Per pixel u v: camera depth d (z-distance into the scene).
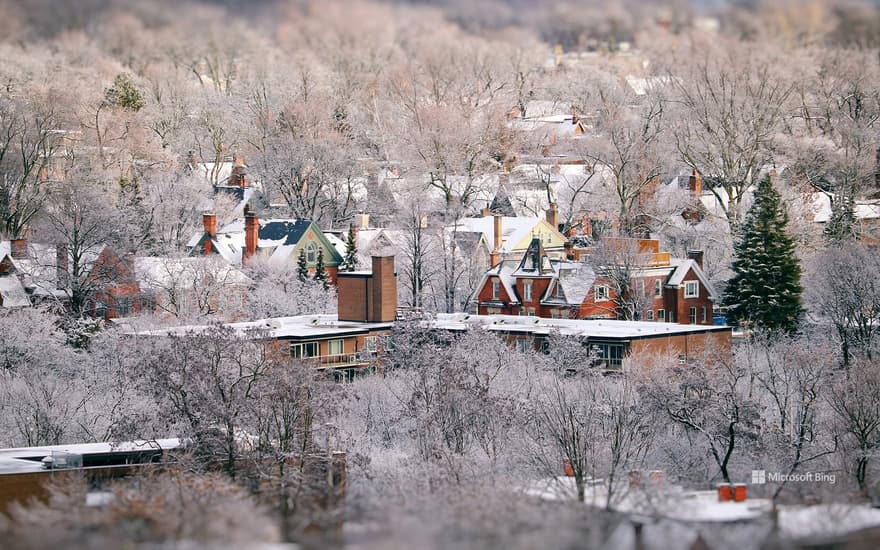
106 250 173.25
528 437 109.75
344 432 113.38
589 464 100.31
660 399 113.25
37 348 142.50
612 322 155.25
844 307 156.75
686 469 104.06
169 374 107.50
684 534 72.81
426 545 71.00
